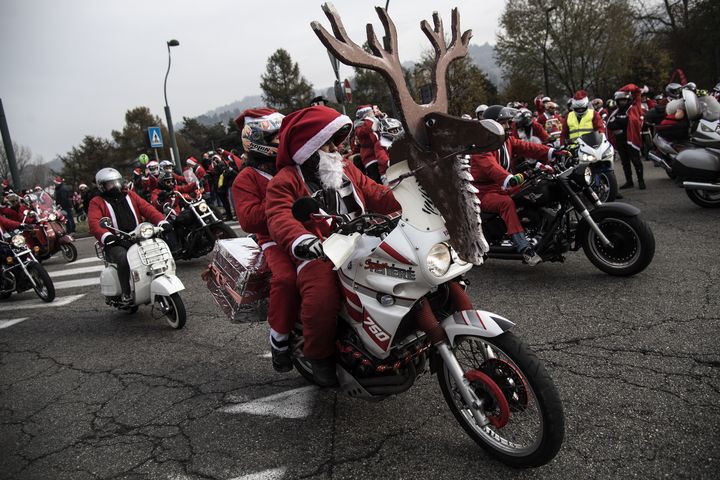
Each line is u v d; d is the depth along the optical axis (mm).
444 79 2619
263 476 2930
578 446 2826
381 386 2939
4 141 16672
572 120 9836
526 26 40156
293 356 3539
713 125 7445
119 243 5953
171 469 3115
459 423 3020
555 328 4328
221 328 5504
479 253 2400
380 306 2756
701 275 5086
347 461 2963
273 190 3039
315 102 6461
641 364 3594
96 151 70938
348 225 2553
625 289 4988
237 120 3672
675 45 40844
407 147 2572
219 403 3859
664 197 9180
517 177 5074
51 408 4117
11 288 7891
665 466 2604
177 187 8781
